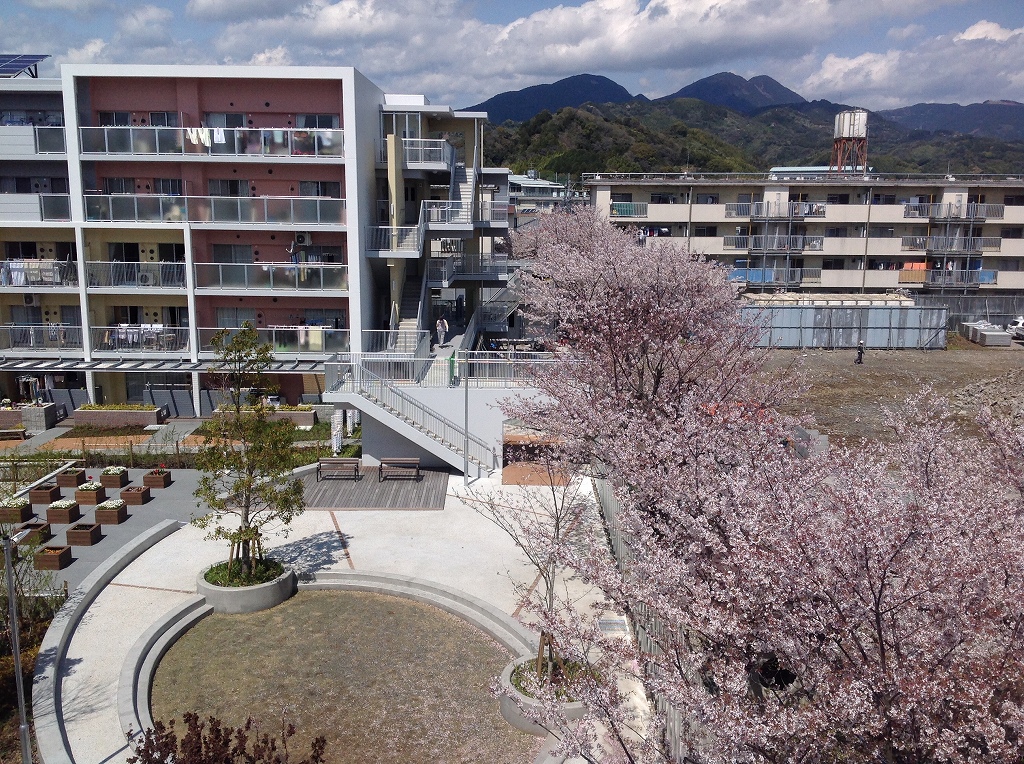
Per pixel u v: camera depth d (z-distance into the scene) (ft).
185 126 97.76
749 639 25.98
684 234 168.35
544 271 112.47
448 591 51.11
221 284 96.27
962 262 166.09
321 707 39.96
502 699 39.06
